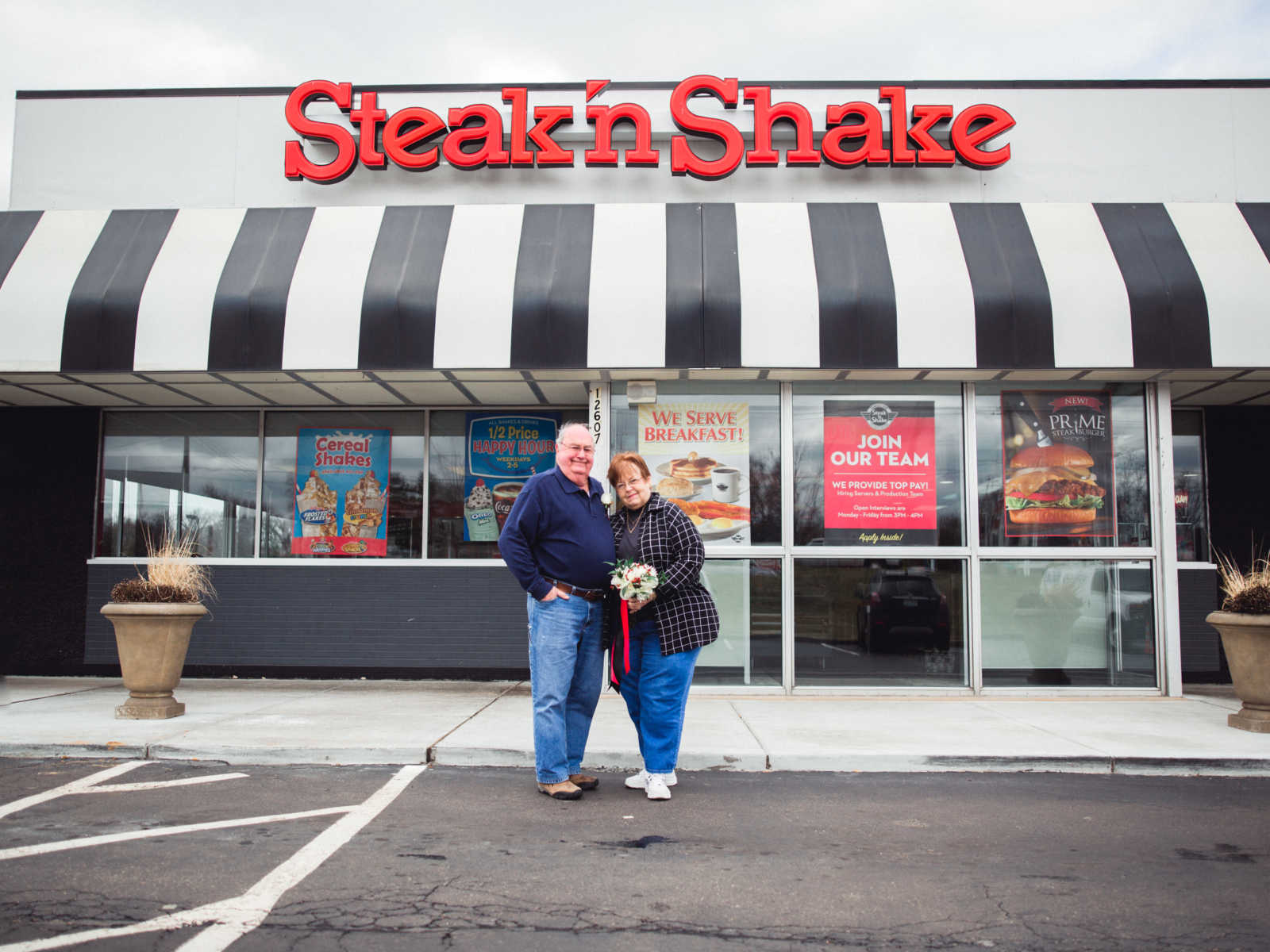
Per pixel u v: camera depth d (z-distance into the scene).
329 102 9.52
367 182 9.38
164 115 9.54
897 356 7.95
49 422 9.98
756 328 7.96
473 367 8.01
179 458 10.01
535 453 10.04
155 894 3.60
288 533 9.92
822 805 5.08
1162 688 8.59
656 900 3.61
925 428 8.80
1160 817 4.88
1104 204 8.74
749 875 3.91
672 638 5.16
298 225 8.69
